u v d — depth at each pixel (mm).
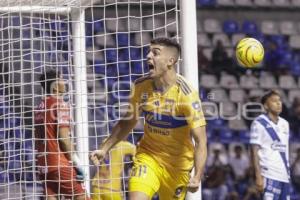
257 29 41844
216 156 36469
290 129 38938
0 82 22938
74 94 21531
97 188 20359
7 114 21141
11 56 21328
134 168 16953
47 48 23188
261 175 24641
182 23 18125
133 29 36156
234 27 41656
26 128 20859
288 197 24984
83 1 21828
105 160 20203
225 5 41688
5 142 21109
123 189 20406
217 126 38000
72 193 20281
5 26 23188
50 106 20156
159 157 16938
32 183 22109
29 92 23062
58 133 20078
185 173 17094
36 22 23469
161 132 16859
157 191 17328
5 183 21609
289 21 42500
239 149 37000
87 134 21594
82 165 20406
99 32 35750
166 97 16625
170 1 22859
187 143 16984
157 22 35594
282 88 40531
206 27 41344
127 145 20234
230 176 35906
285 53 41594
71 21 20938
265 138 24672
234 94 39531
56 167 20156
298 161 37469
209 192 35250
